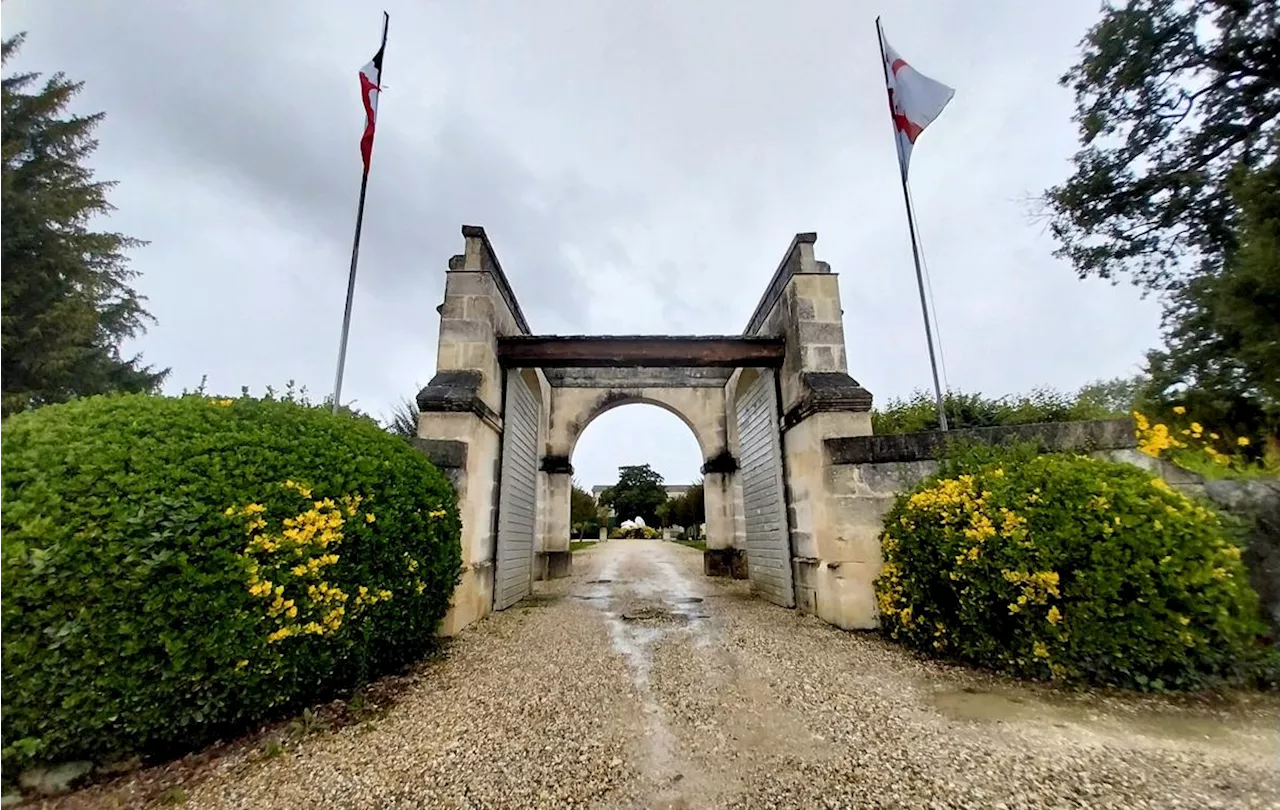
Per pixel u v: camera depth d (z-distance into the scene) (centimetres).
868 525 561
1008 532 367
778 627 573
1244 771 232
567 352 730
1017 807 209
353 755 263
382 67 688
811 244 715
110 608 228
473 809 217
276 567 278
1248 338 778
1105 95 1084
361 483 341
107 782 235
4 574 214
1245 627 325
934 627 430
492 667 422
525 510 869
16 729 214
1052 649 351
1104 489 362
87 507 234
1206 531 343
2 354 1199
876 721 301
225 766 251
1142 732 276
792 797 223
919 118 666
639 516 4753
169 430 280
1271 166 751
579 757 262
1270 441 702
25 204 1291
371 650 347
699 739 284
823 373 668
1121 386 1088
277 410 345
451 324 663
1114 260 1134
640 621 621
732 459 1255
